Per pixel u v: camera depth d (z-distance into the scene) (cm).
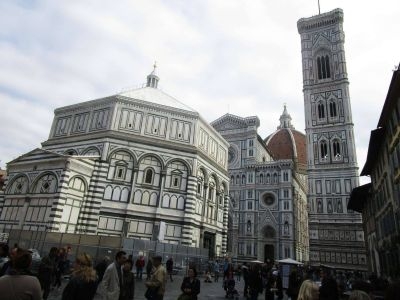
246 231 9494
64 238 3366
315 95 9381
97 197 4456
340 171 8262
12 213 4450
